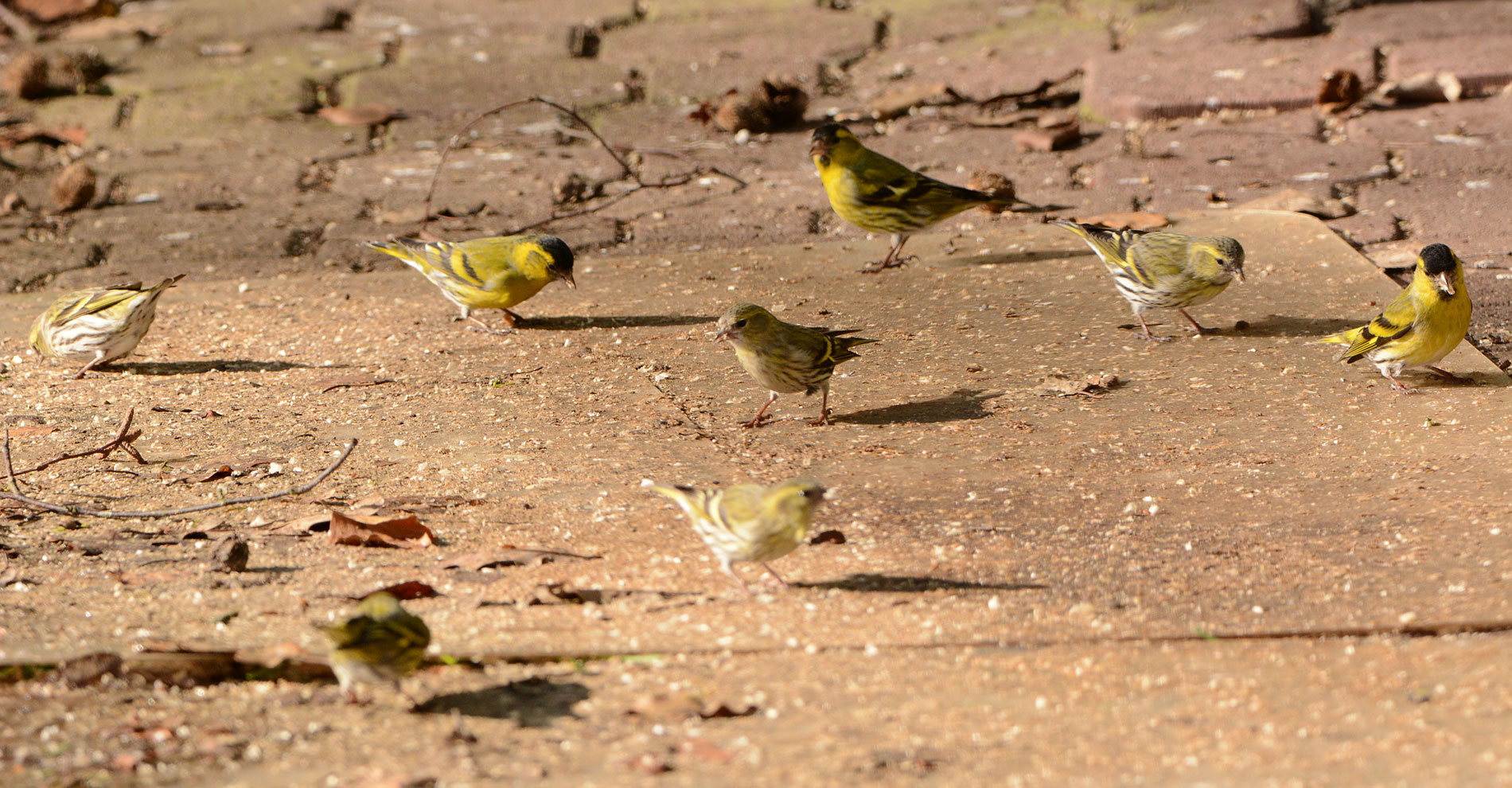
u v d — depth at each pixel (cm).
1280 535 942
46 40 2750
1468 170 1831
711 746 684
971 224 1786
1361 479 1038
